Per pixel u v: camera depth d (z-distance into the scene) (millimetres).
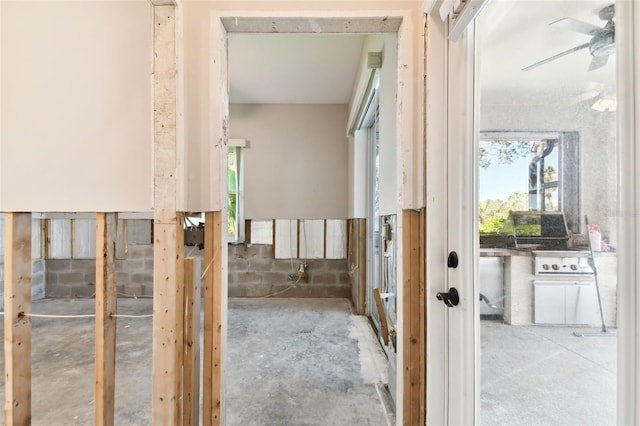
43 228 4598
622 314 568
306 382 2266
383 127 2164
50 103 1354
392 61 1853
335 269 4719
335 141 4746
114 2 1334
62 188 1357
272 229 4727
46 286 4668
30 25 1348
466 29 1125
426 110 1307
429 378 1243
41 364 2512
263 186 4738
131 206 1339
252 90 4203
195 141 1415
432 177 1249
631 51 545
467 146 1126
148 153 1340
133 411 1904
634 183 544
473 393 1087
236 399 2053
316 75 3711
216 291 1482
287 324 3521
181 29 1353
